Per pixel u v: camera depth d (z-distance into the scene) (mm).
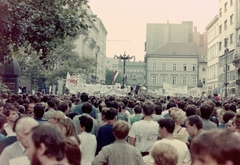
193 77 108500
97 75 113625
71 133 6016
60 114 7062
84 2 17062
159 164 3922
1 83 25375
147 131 7598
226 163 2402
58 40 16672
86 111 9219
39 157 3121
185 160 5805
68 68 45688
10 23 13547
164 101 19109
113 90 31047
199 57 110875
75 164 3779
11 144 5086
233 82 59281
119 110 10750
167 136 5984
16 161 4570
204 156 2455
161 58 109250
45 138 3119
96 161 5676
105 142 7789
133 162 5645
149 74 109438
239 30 57875
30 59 41625
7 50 15398
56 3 15977
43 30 15500
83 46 81188
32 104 11336
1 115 6906
